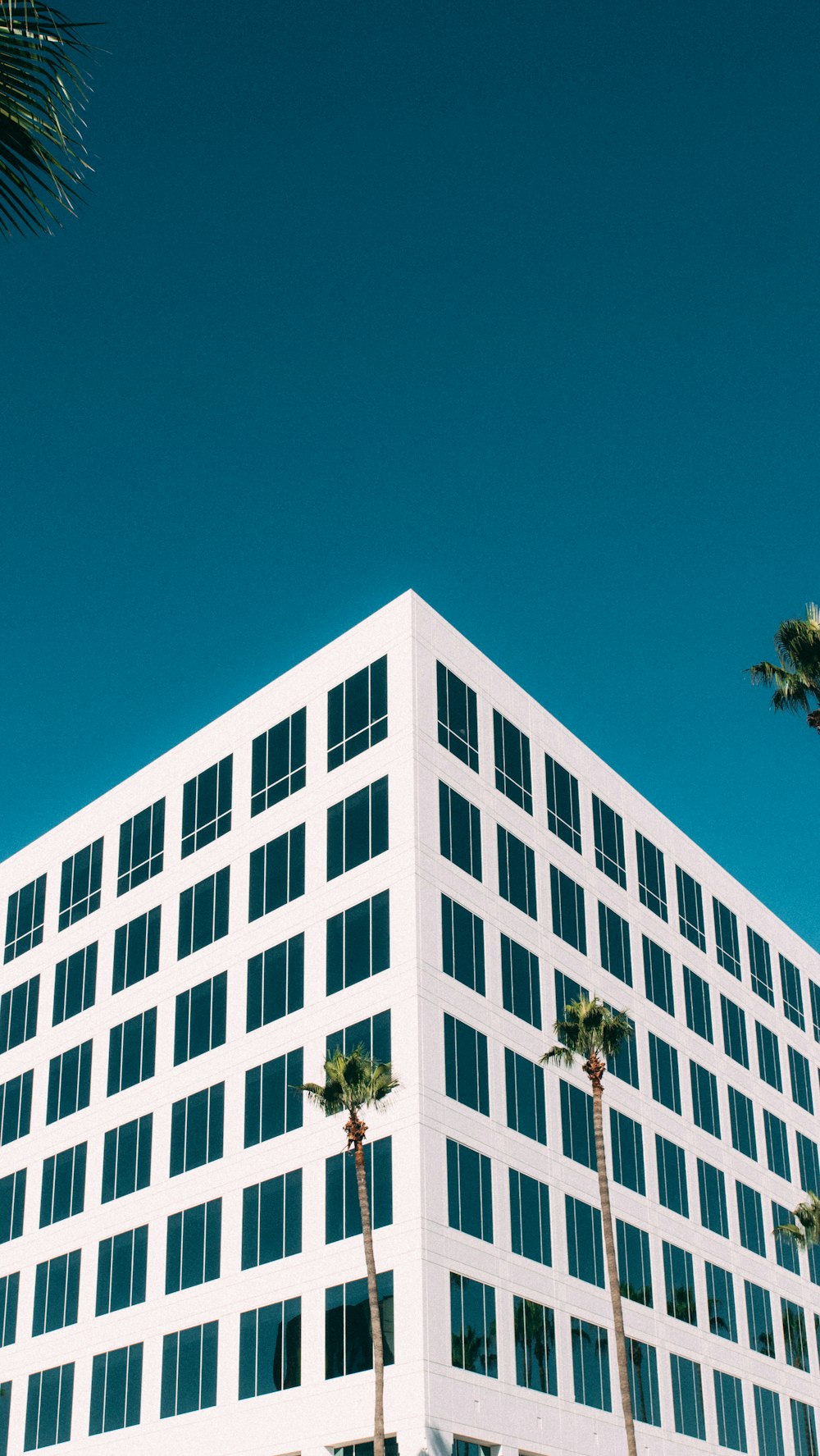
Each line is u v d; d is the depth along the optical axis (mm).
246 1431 50469
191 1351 53969
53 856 73375
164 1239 57375
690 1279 63031
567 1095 58125
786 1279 71250
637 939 67312
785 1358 68500
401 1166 49344
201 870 63469
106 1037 64938
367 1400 46969
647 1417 56594
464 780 57656
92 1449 55969
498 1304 50125
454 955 53906
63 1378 59094
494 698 61469
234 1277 53594
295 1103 54312
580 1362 53469
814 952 86438
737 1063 73312
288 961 57156
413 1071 50219
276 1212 53188
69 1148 64375
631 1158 61625
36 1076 68188
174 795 66938
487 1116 52844
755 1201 70812
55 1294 61500
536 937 59375
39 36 10570
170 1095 60125
